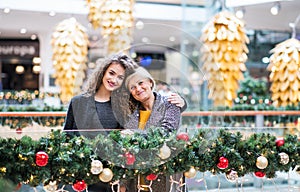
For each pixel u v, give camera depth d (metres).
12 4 8.88
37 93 8.98
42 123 6.36
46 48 11.20
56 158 2.88
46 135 3.08
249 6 8.65
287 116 7.54
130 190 3.20
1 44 12.84
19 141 2.91
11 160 2.84
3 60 13.00
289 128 3.79
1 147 2.85
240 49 5.38
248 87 9.52
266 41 12.61
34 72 13.78
